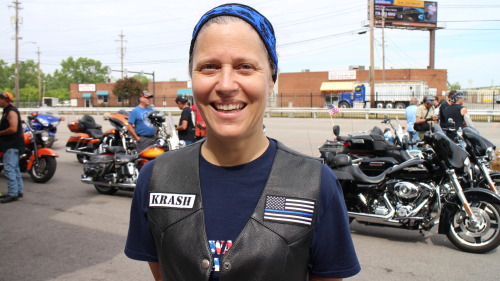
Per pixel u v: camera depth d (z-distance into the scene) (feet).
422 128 32.22
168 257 3.81
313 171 3.96
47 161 27.09
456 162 15.23
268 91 4.08
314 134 52.29
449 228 15.53
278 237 3.63
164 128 24.61
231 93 3.77
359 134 24.91
